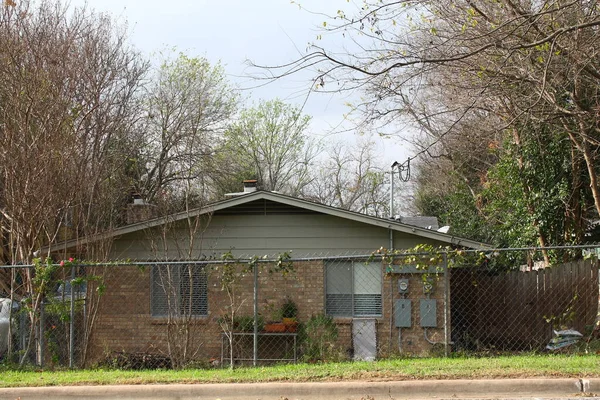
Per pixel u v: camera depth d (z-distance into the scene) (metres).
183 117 28.25
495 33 11.53
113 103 19.33
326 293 15.99
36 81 12.49
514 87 12.88
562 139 16.17
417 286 15.27
